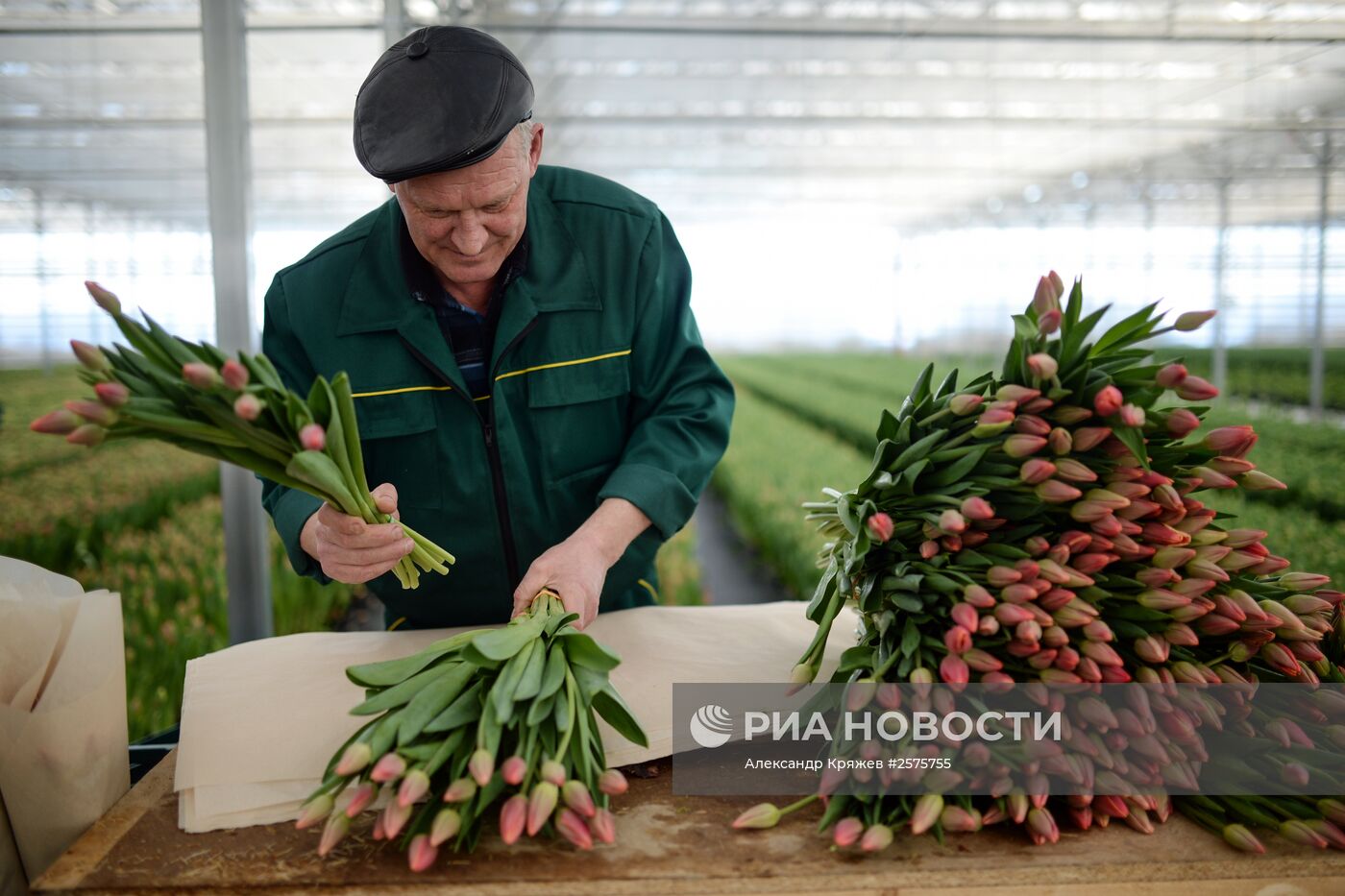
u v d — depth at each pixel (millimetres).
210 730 1019
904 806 872
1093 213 17562
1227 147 12453
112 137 11242
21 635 979
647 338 1512
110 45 7656
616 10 7887
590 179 1523
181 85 9070
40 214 14188
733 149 14867
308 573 1339
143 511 6016
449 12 5598
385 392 1402
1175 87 10195
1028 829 883
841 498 1074
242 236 3439
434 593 1531
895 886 832
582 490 1514
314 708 1061
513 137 1119
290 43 7496
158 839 905
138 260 14797
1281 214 15961
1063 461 908
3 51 7812
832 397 16250
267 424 891
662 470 1374
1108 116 11297
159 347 847
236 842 898
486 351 1446
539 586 1127
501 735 872
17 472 7066
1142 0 7504
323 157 13008
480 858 859
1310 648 975
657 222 1533
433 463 1434
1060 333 951
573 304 1436
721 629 1319
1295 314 16438
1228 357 15312
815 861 855
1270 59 8672
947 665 859
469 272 1234
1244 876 856
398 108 1066
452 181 1085
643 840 894
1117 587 945
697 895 823
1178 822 940
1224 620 938
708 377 1547
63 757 959
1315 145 10914
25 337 16938
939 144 14141
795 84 10297
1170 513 938
